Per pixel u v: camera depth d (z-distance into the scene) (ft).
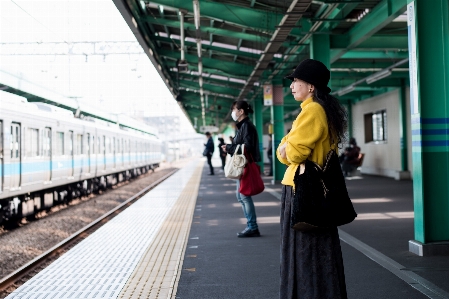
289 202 9.75
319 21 35.88
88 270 18.11
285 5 35.27
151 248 21.86
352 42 39.29
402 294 14.08
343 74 60.64
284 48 50.65
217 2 36.11
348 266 17.49
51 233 33.06
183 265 18.48
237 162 22.74
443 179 19.42
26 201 41.75
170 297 14.52
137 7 37.60
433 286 14.80
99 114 81.56
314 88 9.59
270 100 58.18
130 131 99.60
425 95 19.39
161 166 174.50
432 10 19.44
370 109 76.84
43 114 45.19
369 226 26.08
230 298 14.29
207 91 80.38
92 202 54.85
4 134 35.91
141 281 16.39
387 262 17.97
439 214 19.38
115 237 24.97
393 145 67.77
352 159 71.10
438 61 19.48
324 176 9.16
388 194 43.16
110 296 14.79
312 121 9.08
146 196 47.26
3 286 18.86
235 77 63.31
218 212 34.01
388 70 46.47
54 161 48.24
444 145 19.44
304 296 9.38
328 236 9.43
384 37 41.68
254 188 23.18
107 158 74.54
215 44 50.55
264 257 19.44
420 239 19.48
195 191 51.93
